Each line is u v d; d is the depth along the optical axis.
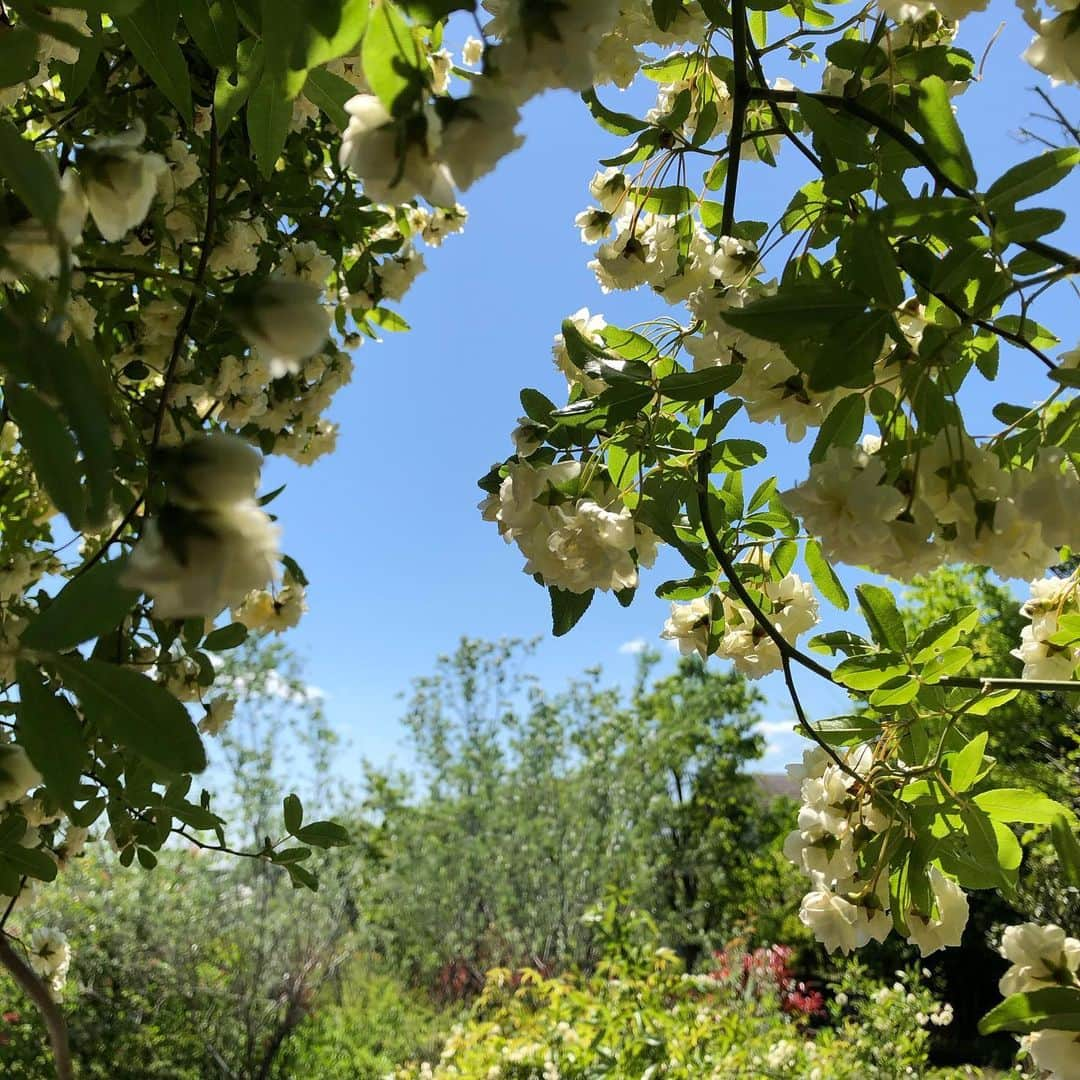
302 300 0.85
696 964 10.78
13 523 2.41
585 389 1.76
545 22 0.80
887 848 1.53
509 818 11.28
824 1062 5.79
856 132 1.39
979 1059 9.84
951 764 1.52
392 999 9.45
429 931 10.80
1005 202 1.14
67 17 1.18
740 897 12.54
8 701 1.65
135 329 2.24
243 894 9.14
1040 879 5.77
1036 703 7.58
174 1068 7.65
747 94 1.56
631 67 1.90
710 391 1.46
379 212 2.89
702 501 1.65
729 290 1.55
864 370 1.11
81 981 7.62
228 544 0.72
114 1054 7.34
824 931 1.60
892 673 1.54
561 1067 4.97
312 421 2.79
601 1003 5.30
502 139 0.79
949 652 1.55
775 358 1.51
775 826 13.88
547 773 11.76
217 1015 8.23
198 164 2.28
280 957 8.93
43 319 0.91
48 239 0.64
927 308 1.33
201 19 1.27
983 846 1.47
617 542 1.41
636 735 12.35
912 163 1.41
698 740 13.69
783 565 1.90
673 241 1.96
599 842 11.23
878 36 1.51
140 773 1.84
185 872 8.86
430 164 0.79
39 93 2.20
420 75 0.80
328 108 1.43
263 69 1.34
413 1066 6.35
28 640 0.71
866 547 1.13
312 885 2.13
